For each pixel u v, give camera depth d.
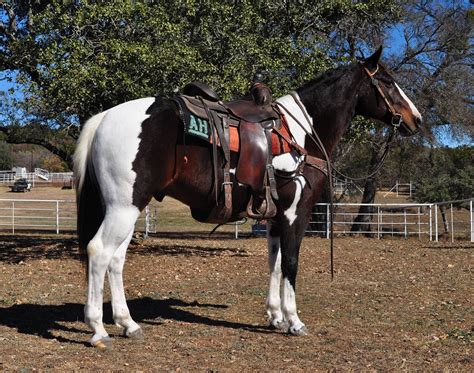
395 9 16.69
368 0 15.79
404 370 4.52
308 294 8.07
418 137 20.88
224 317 6.55
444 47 21.19
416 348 5.21
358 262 12.07
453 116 20.69
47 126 13.57
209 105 5.27
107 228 4.97
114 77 11.05
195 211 5.45
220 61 12.45
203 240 17.98
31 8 14.88
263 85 5.62
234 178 5.25
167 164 5.04
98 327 5.11
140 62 11.05
